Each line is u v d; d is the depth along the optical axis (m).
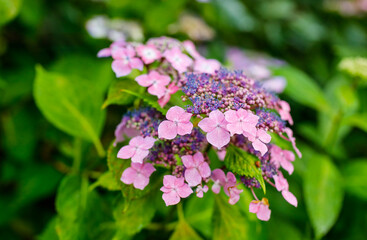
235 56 0.99
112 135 0.92
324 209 0.78
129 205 0.62
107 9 1.10
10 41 0.97
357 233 0.89
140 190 0.59
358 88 1.05
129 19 1.06
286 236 0.82
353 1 1.31
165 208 0.75
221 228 0.65
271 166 0.59
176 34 1.00
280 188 0.58
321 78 1.15
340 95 0.85
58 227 0.66
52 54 1.02
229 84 0.60
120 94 0.62
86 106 0.75
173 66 0.62
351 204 0.90
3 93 0.89
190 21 1.01
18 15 0.92
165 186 0.56
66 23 1.01
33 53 0.99
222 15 1.02
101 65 0.92
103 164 0.77
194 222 0.74
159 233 0.72
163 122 0.55
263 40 1.16
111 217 0.70
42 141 0.89
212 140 0.55
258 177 0.56
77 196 0.69
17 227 0.90
